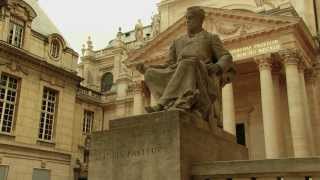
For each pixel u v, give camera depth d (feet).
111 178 20.10
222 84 26.81
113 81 189.47
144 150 19.56
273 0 119.65
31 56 104.12
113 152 20.54
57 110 111.75
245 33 99.81
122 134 20.58
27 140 100.78
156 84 24.07
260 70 96.53
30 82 104.63
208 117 23.17
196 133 20.34
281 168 17.34
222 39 102.94
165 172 18.54
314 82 105.19
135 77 118.83
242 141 114.62
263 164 17.81
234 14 102.42
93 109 139.74
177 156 18.47
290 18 92.94
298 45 95.35
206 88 23.58
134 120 20.83
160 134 19.33
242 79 118.01
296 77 91.40
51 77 111.14
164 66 25.13
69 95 116.98
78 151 124.36
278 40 95.40
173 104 21.62
